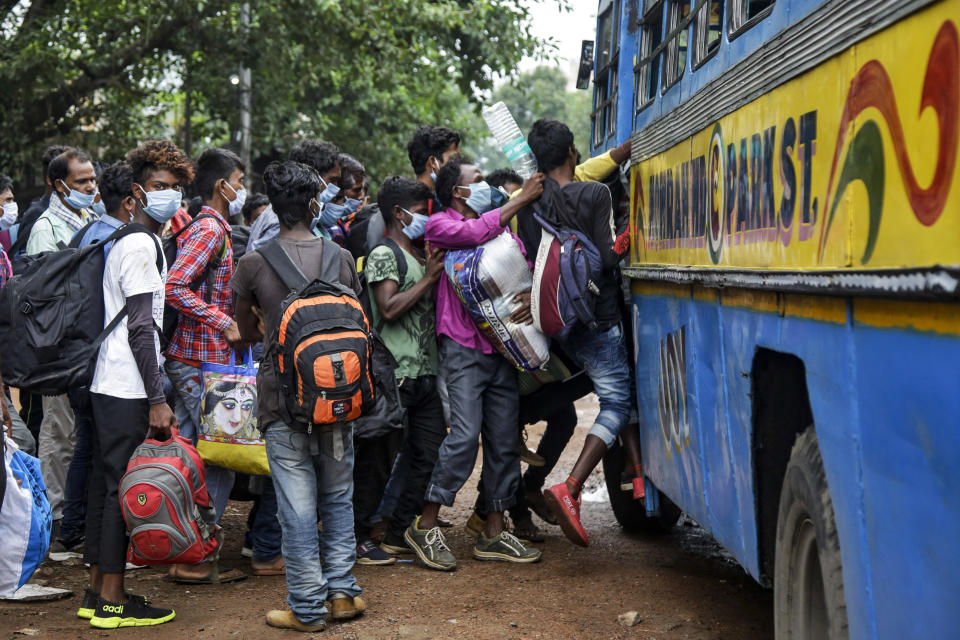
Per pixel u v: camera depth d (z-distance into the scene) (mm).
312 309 3795
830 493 2361
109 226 4402
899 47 1934
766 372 3014
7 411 3883
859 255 2113
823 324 2375
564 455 8695
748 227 2980
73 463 5211
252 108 18875
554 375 5062
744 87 3033
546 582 4750
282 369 3797
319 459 4074
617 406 4879
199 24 16547
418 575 4875
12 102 16203
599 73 6336
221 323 4633
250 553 5230
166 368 4777
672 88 4184
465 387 4984
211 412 4441
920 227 1834
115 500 4078
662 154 4238
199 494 4188
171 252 4738
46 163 5891
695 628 4051
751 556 3172
